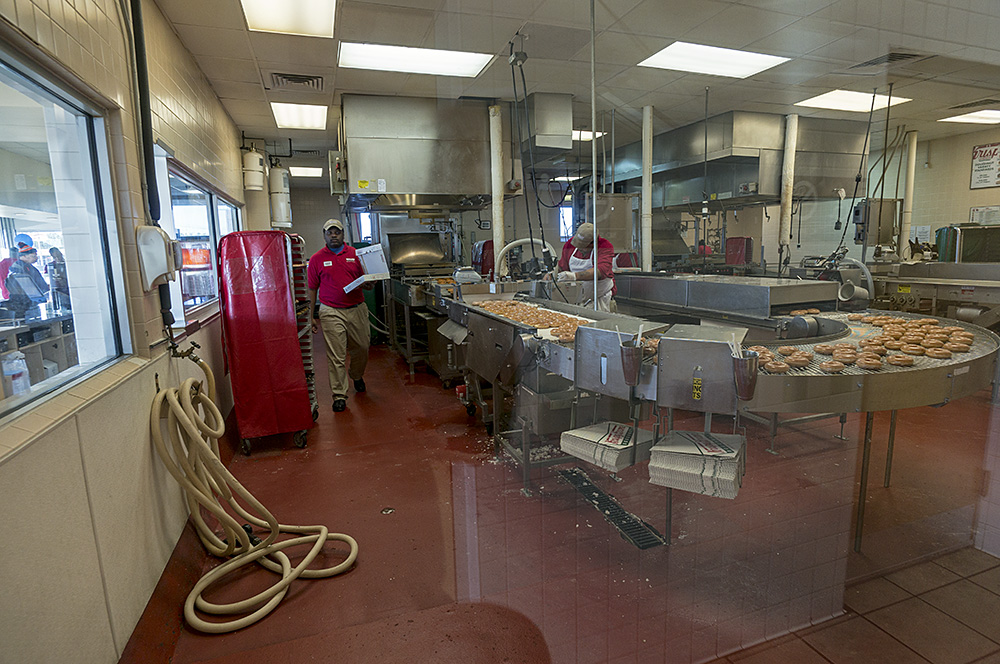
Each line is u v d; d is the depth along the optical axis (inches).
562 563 70.4
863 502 74.8
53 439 42.6
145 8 99.7
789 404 53.9
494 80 107.0
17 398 46.3
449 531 83.2
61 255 66.7
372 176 105.4
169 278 76.7
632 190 135.2
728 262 124.6
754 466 95.1
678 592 63.9
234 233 117.1
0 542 34.6
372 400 162.4
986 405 110.4
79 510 46.3
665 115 127.1
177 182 140.1
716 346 54.6
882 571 66.6
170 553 70.5
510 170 108.5
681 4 96.3
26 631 36.7
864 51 93.2
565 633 57.8
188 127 134.9
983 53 73.5
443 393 166.4
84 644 44.8
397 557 77.5
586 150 104.0
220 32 121.6
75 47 57.8
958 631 56.8
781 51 105.9
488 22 98.5
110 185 70.2
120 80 72.0
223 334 119.6
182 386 75.4
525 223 110.7
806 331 82.2
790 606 60.2
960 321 73.4
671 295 121.6
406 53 105.9
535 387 84.0
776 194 111.6
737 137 113.4
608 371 64.3
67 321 65.6
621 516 80.6
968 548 70.8
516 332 83.2
